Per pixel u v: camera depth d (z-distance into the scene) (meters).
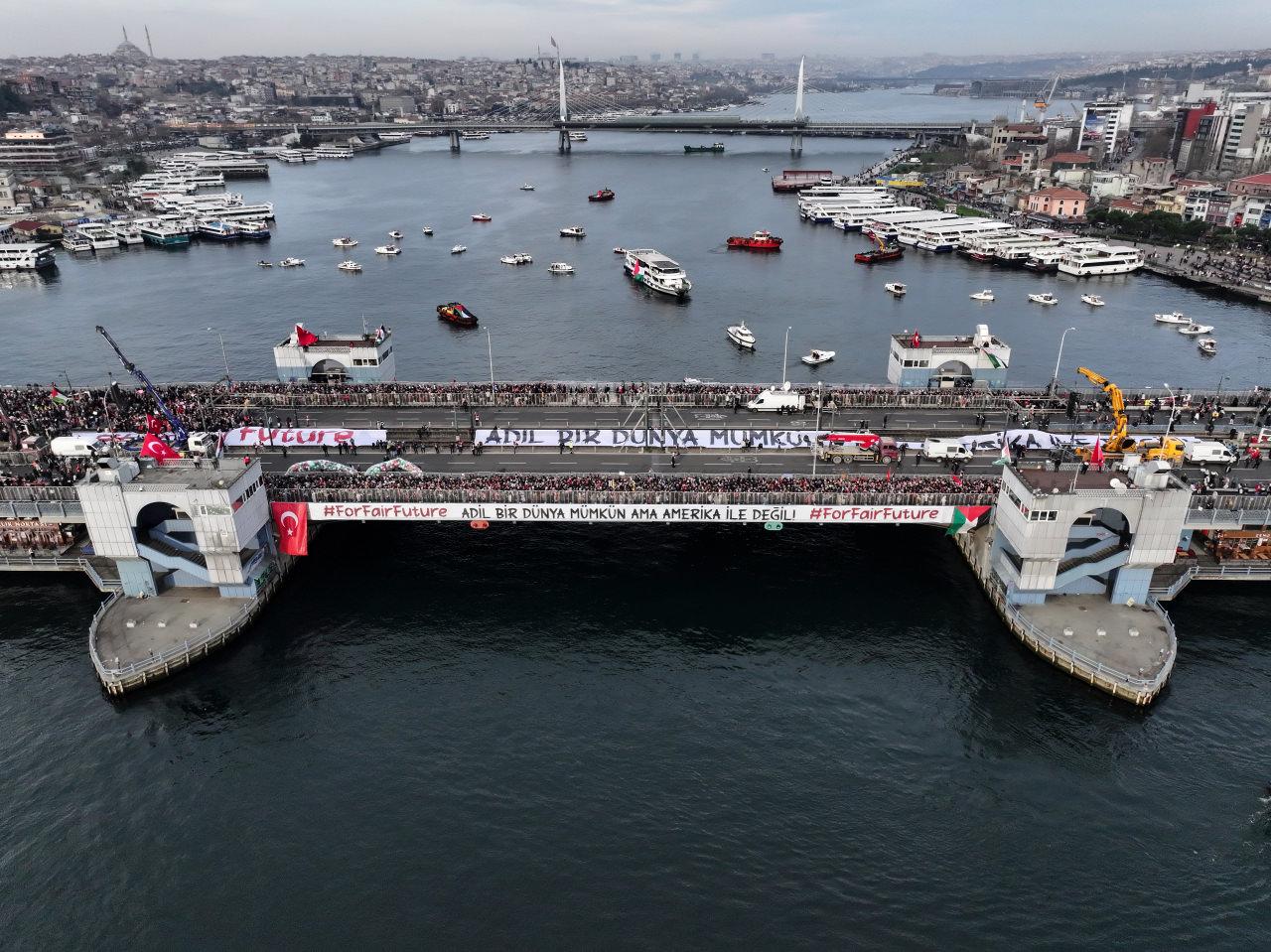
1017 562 119.56
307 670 110.19
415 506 126.38
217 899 79.75
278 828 87.12
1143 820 88.12
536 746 97.19
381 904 79.00
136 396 165.12
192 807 89.75
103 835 86.56
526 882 81.06
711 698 104.69
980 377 175.50
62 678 109.06
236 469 118.94
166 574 124.38
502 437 146.62
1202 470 135.62
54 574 130.25
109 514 114.81
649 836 85.69
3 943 76.19
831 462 142.88
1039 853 84.25
